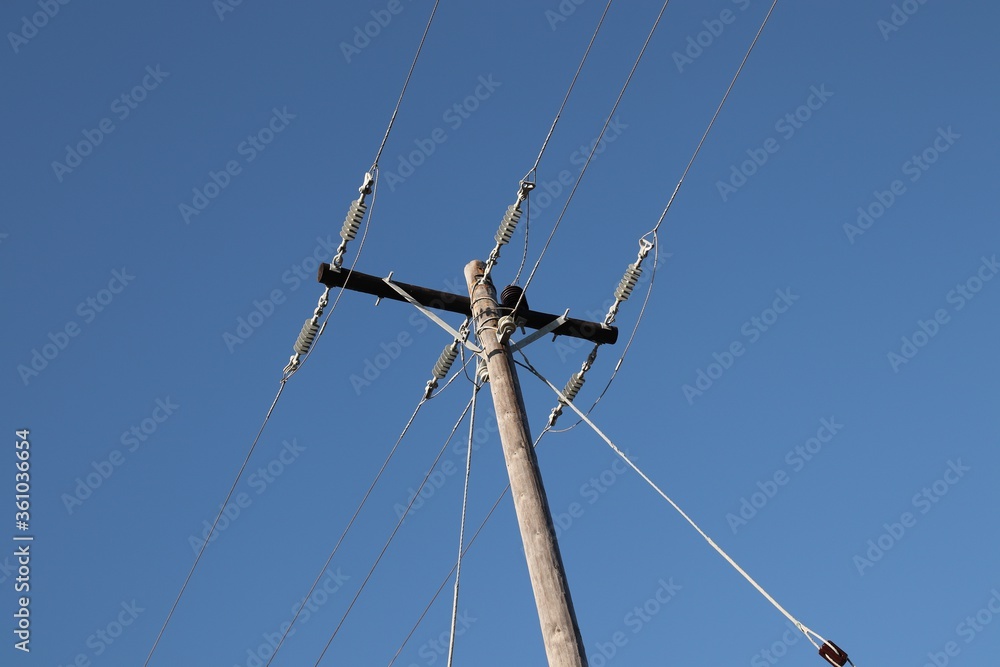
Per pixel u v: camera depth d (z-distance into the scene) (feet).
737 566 31.24
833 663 28.89
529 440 32.53
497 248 37.50
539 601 28.53
